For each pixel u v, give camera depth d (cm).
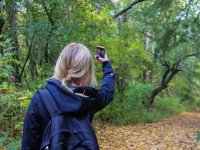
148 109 2162
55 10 1178
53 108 191
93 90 197
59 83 198
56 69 204
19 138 476
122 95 1659
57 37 1055
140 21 1914
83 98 192
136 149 1080
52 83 199
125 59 1518
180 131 1593
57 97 193
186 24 1487
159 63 2203
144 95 1752
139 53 1575
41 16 1174
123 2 2216
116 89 1652
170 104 2641
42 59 1289
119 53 1481
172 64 2114
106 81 226
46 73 1070
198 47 1578
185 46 1653
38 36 1154
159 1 1447
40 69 1105
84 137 188
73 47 206
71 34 1092
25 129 195
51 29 1105
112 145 1089
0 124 504
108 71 234
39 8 1149
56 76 203
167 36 1530
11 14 1078
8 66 381
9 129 493
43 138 189
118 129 1416
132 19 2242
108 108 1566
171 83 2945
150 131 1498
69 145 186
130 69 1650
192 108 3238
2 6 1006
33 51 1236
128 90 1695
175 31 1520
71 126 190
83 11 1241
